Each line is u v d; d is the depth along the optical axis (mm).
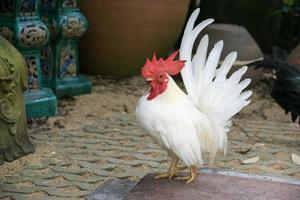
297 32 7621
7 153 3898
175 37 6391
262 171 3869
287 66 4637
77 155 4086
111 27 6066
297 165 4012
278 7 7270
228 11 7176
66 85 5523
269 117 5305
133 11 5988
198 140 2680
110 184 3145
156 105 2662
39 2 5211
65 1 5320
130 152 4172
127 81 6270
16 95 3977
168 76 2676
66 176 3688
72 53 5574
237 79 2777
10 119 3900
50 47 5457
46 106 4887
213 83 2764
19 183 3566
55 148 4223
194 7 7172
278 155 4211
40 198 3354
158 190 2832
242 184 2941
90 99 5543
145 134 4602
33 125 4715
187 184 2918
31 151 4086
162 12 6086
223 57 5660
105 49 6195
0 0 4684
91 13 6016
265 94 6039
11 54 3957
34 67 4867
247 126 4941
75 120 4930
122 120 4977
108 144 4352
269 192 2846
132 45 6184
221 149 2820
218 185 2914
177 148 2650
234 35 5766
